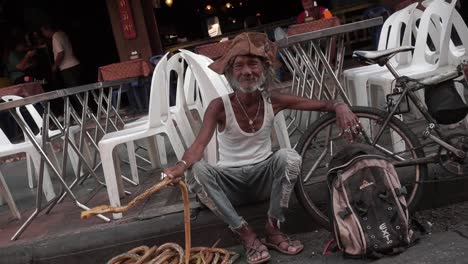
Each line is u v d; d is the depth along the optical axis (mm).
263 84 2955
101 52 11344
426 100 3217
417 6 4766
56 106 8977
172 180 2662
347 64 9305
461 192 3479
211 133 2953
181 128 3865
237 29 13109
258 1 13531
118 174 4102
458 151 3145
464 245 2891
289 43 3549
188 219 2844
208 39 9828
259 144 3102
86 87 4156
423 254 2852
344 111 2992
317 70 3938
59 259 3346
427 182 3264
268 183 3105
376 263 2838
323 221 3201
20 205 4676
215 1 12820
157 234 3354
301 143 3234
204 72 3414
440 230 3158
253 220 3352
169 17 12391
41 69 9594
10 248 3398
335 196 2930
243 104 2979
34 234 3613
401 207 2916
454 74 3172
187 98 4805
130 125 4480
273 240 3162
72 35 11125
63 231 3510
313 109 3100
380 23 3561
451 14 3730
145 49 9266
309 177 3529
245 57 2811
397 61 4281
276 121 3617
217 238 3359
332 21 4750
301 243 3260
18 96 4965
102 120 6922
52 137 4422
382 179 2906
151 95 3551
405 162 3182
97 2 11047
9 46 9578
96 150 4906
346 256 2914
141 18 9180
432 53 4438
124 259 3166
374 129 3289
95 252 3348
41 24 10609
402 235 2881
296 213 3424
